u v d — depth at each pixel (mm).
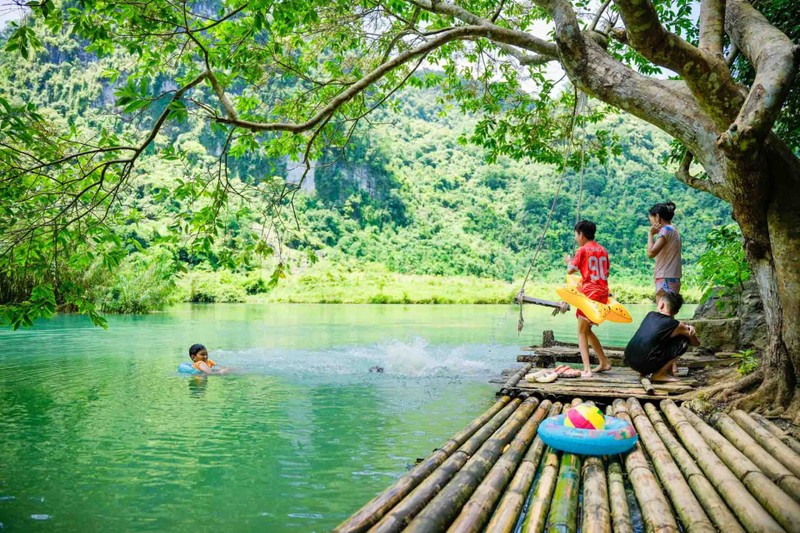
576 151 9484
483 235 68312
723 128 4219
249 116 6031
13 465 4219
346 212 64125
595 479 3273
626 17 3816
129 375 8258
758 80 3791
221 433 5125
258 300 35375
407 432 5172
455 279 50375
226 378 8047
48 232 5164
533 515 2758
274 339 13188
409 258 60156
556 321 20578
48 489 3742
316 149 7887
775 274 4531
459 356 10453
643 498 2943
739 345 7355
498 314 24859
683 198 65562
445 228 67438
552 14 4664
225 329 15820
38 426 5352
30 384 7527
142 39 5734
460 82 9375
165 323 17797
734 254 6559
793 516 2512
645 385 5496
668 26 8531
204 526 3188
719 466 3250
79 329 15320
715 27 4441
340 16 7438
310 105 7867
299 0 5496
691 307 30422
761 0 6570
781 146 4305
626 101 4547
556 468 3549
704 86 4082
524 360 7887
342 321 19516
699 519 2609
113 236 5371
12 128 4844
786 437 3867
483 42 8742
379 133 71000
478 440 4070
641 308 33938
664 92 4469
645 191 67438
